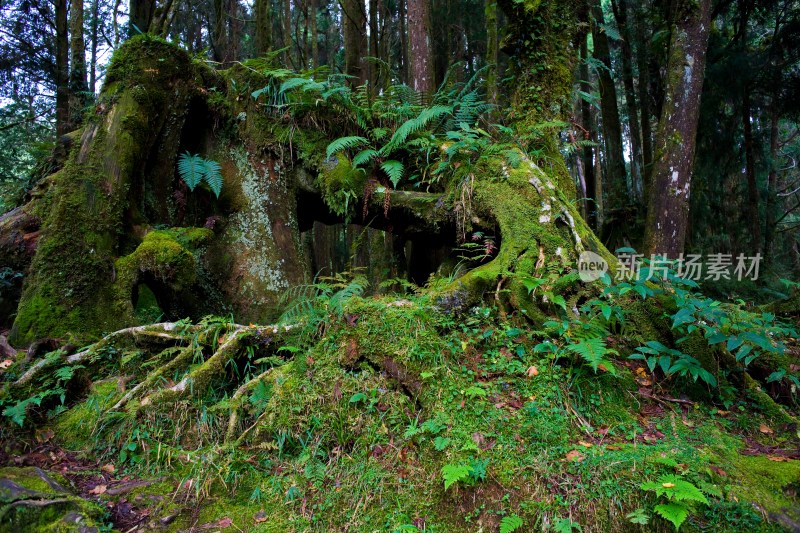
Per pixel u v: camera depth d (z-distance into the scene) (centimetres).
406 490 273
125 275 444
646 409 336
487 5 893
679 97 693
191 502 275
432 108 523
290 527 261
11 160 1268
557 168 546
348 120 574
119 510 263
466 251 489
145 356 393
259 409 324
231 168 549
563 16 592
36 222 529
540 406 311
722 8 1320
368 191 538
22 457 297
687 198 689
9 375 360
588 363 330
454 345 349
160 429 319
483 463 272
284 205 549
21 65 1258
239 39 1844
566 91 586
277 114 554
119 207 466
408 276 762
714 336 344
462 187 488
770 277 1015
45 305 425
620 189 1262
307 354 346
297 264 538
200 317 483
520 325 378
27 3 1263
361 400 317
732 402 352
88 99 888
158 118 504
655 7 1311
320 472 286
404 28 1648
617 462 269
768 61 1289
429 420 302
